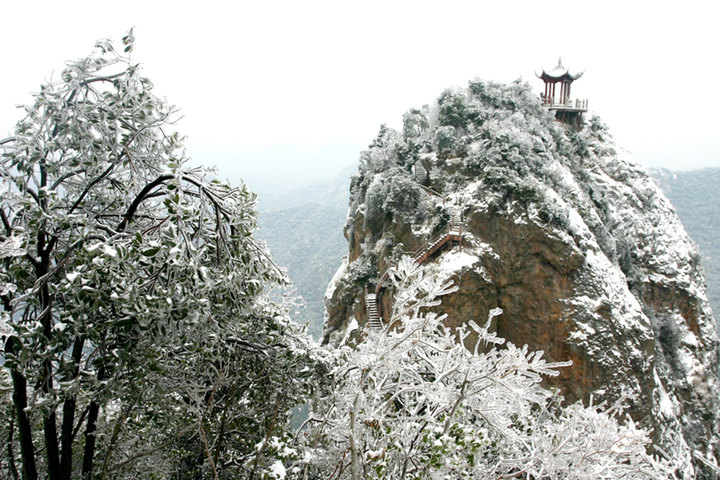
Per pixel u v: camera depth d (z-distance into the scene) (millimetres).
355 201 42469
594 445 5508
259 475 5371
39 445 6426
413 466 5297
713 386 36344
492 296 29422
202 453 6551
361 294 34062
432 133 39438
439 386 5246
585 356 27766
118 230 5039
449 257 30062
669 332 37094
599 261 31219
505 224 30438
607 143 49938
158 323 4477
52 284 4215
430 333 5785
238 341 6332
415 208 34531
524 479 6250
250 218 5363
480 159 33906
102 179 5320
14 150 4711
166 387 5387
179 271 4598
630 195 44281
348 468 5398
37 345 4277
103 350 4668
